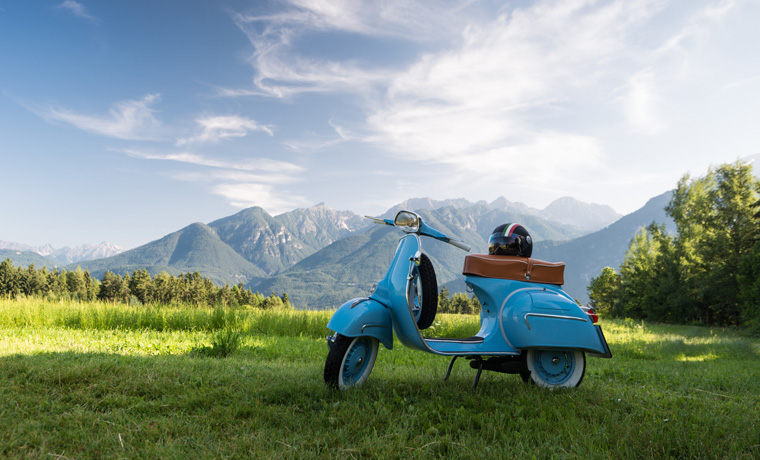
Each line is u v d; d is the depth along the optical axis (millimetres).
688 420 3656
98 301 14039
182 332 11297
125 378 4574
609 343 13586
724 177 38562
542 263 5023
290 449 2928
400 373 5738
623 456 2971
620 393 4863
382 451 2953
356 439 3201
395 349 8922
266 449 2949
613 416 3801
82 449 2930
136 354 6805
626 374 6906
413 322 4359
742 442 3223
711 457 2982
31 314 11367
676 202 46500
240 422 3482
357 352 4426
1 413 3408
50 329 10594
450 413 3789
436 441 3148
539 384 4844
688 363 9484
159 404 3824
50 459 2740
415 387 4773
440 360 7684
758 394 5586
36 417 3432
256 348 8383
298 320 12977
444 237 4840
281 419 3551
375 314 4410
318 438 3152
